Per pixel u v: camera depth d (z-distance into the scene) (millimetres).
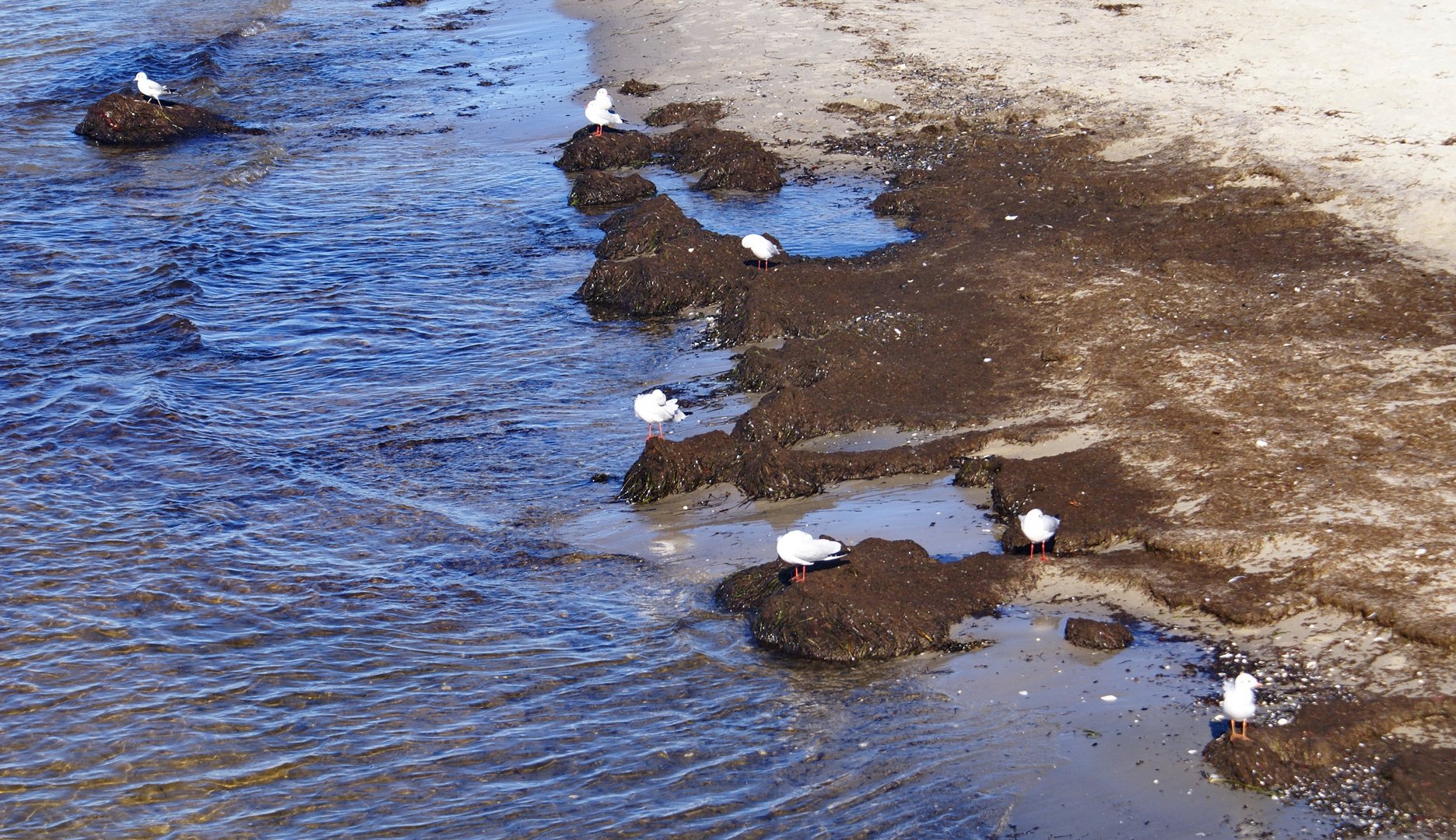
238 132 32188
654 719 11109
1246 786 9562
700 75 33281
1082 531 13016
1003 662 11406
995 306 18969
